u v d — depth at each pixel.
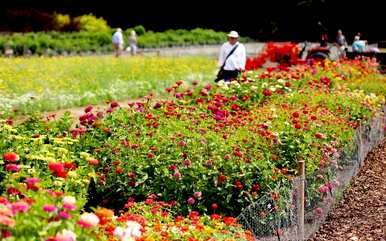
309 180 8.01
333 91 14.02
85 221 3.99
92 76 22.31
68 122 9.79
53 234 3.88
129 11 66.06
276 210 6.96
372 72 19.47
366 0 54.81
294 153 8.77
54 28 58.22
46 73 22.44
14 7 62.78
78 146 8.88
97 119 9.45
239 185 7.85
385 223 8.60
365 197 9.71
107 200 8.41
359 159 11.05
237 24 63.06
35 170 6.81
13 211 3.86
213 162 8.17
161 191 8.16
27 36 38.78
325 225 8.58
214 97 11.55
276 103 12.57
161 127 9.41
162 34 51.34
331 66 18.12
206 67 27.39
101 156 8.61
